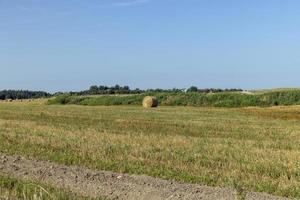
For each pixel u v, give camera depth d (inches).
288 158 745.0
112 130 1154.0
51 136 982.4
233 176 607.2
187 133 1149.1
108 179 575.8
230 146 885.8
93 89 4067.4
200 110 2174.0
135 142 903.7
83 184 544.4
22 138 941.8
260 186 554.3
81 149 802.8
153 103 2527.1
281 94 3021.7
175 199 483.2
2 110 2007.9
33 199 443.2
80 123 1353.3
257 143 957.2
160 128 1248.2
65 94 3870.6
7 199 446.0
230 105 2967.5
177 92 3358.8
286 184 568.1
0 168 627.2
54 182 547.5
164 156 748.0
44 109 2151.8
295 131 1237.7
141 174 622.2
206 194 502.9
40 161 699.4
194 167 662.5
